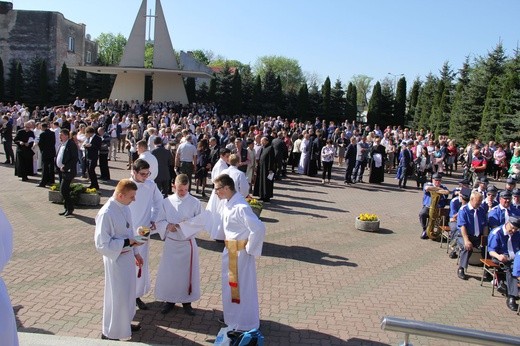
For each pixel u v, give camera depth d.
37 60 52.66
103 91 53.50
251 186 16.58
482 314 7.50
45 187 15.52
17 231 10.42
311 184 20.22
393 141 25.73
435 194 11.88
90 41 71.19
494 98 34.12
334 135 30.17
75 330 6.05
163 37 47.41
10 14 57.66
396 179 23.33
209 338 6.04
